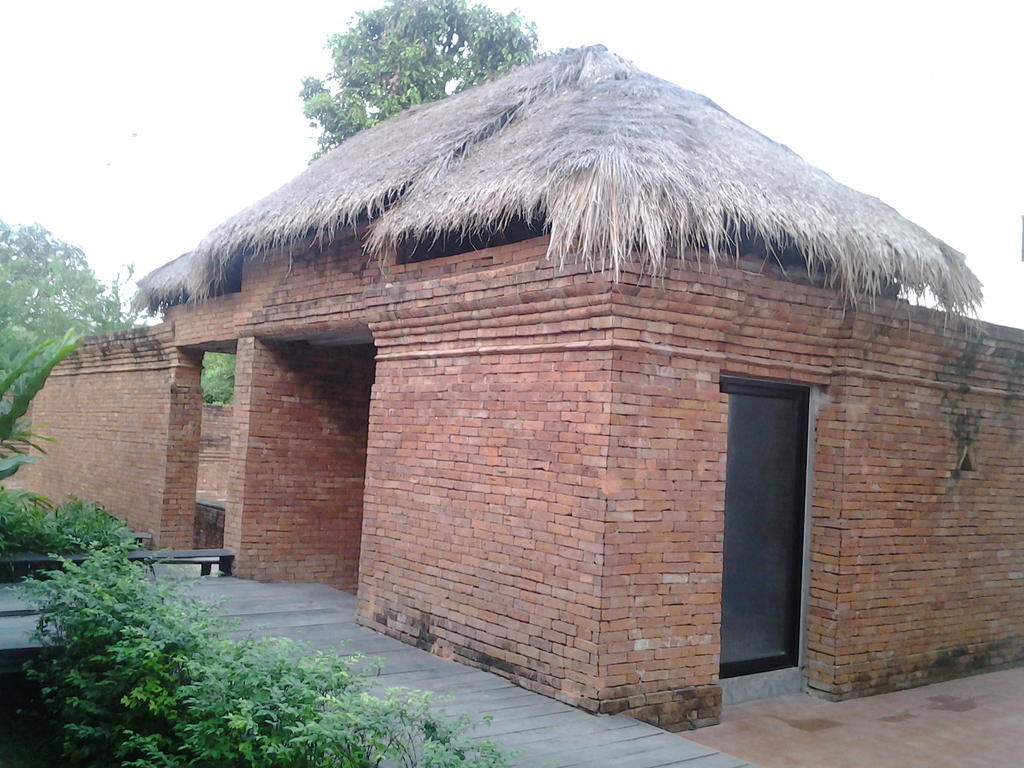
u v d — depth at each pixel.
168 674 4.81
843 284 6.46
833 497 6.84
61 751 5.45
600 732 5.22
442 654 6.86
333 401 10.55
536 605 6.06
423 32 19.53
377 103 18.94
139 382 13.38
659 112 7.02
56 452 16.09
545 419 6.11
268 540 10.05
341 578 10.55
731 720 6.17
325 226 8.35
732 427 6.65
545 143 6.57
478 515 6.64
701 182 5.85
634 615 5.68
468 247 8.00
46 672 5.68
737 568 6.66
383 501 7.67
